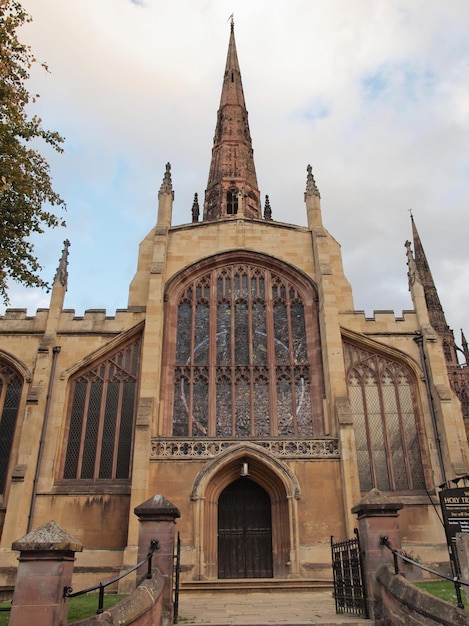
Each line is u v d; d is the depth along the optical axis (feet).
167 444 96.12
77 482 100.27
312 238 123.13
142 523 55.31
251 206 184.34
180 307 116.67
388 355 113.19
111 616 39.40
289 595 78.89
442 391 106.32
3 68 70.13
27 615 36.60
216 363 111.34
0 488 100.99
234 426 105.50
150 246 124.77
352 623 49.08
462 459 100.32
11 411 107.55
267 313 116.37
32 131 78.23
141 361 110.32
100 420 106.01
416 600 42.75
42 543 38.19
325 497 93.30
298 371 111.34
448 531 64.85
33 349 111.86
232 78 219.00
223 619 54.24
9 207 76.38
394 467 104.37
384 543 51.98
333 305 111.14
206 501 93.50
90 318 114.42
